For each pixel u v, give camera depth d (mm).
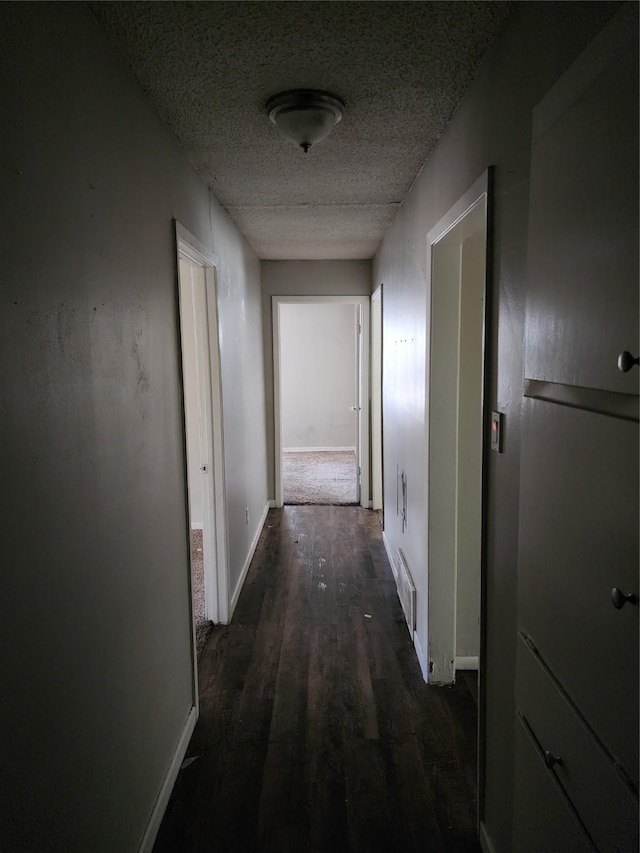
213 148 2244
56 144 1146
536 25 1166
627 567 800
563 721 1033
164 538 1929
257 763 2061
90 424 1306
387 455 4203
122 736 1501
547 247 1082
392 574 3846
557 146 1032
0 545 927
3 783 931
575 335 963
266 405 5363
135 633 1612
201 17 1343
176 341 2111
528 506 1213
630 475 790
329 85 1709
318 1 1276
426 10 1315
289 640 2961
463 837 1738
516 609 1350
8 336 959
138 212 1682
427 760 2068
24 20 1023
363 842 1724
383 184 2799
